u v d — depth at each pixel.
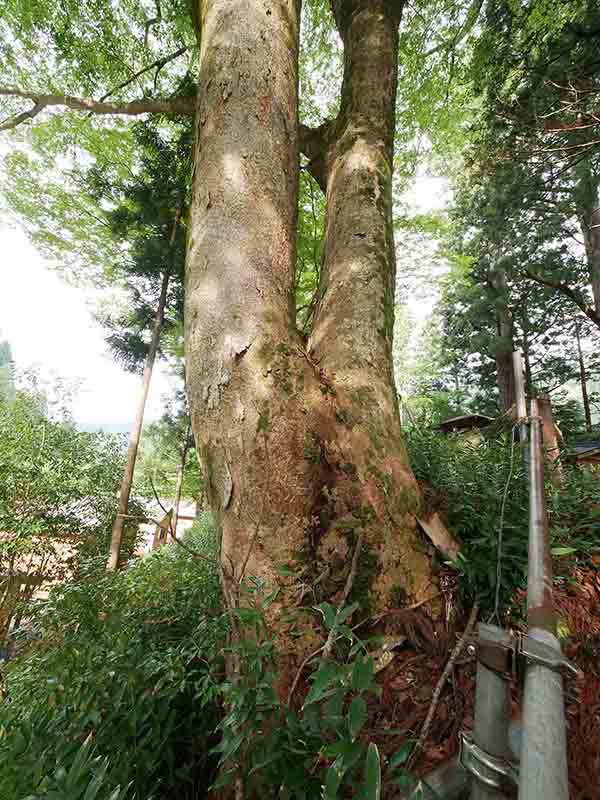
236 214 2.10
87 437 7.37
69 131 8.21
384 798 1.08
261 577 1.61
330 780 0.77
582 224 10.95
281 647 1.50
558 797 0.52
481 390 18.92
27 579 6.08
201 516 10.00
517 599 1.64
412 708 1.33
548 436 2.74
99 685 1.55
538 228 11.95
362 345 2.18
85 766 0.94
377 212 2.60
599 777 1.08
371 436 1.89
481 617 1.59
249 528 1.70
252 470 1.74
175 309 8.33
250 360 1.89
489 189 9.10
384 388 2.10
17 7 6.75
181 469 11.65
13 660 2.24
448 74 7.37
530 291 15.26
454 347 17.47
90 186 7.93
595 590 1.73
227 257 2.04
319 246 8.05
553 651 0.67
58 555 6.48
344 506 1.73
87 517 6.91
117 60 7.66
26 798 0.93
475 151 7.09
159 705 1.60
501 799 0.73
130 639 1.89
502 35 5.75
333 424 1.86
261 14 2.41
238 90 2.27
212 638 1.74
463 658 1.39
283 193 2.26
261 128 2.25
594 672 1.34
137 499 7.98
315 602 1.56
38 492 6.27
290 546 1.65
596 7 4.75
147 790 1.44
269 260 2.09
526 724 0.60
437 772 1.10
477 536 1.83
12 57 7.54
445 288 12.30
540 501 1.21
